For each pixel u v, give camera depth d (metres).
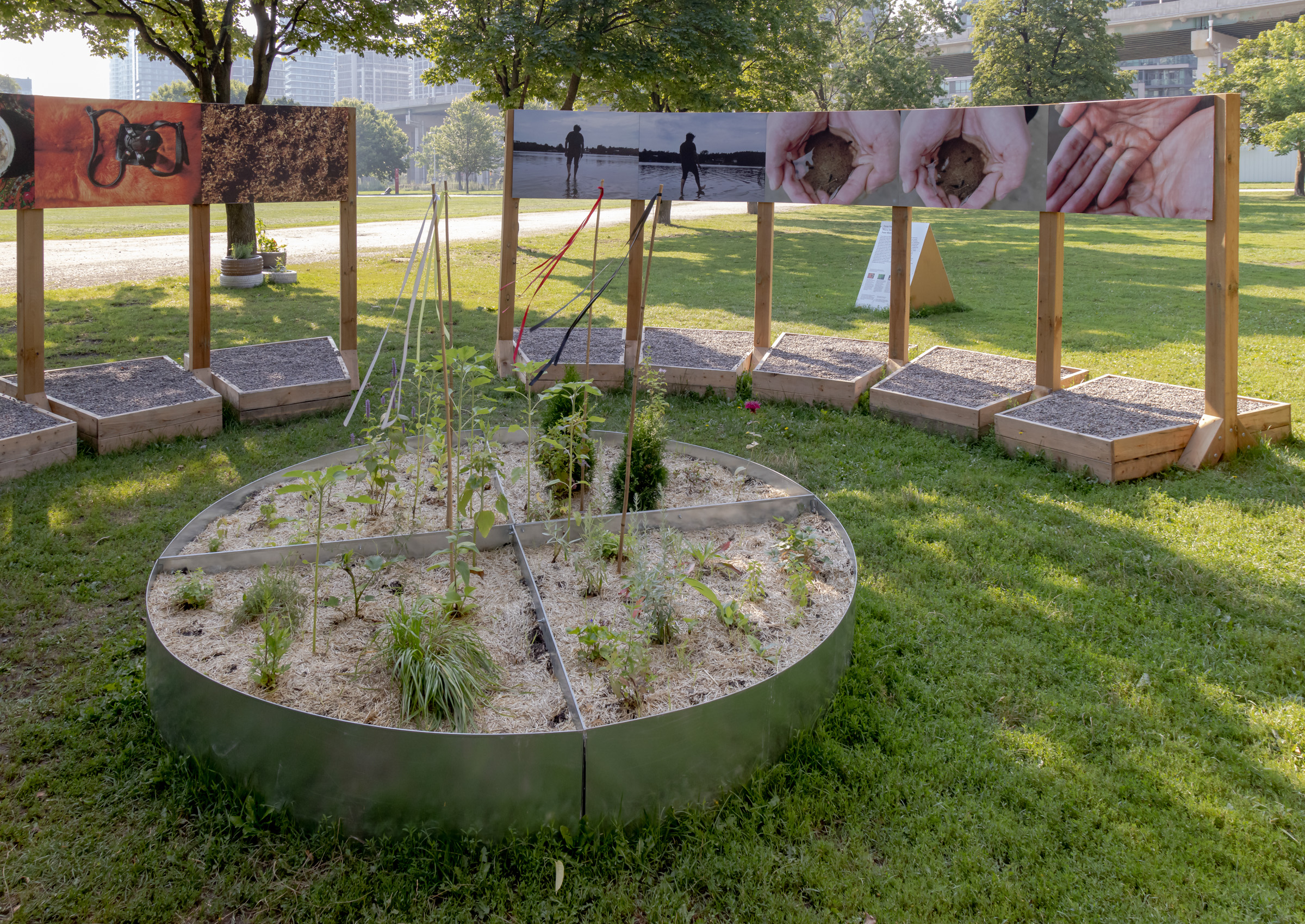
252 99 14.78
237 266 14.62
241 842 2.88
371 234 25.27
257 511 5.04
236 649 3.56
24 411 6.44
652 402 5.84
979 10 45.38
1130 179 6.52
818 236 26.66
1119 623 4.32
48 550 4.97
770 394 8.34
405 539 4.41
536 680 3.43
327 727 2.83
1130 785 3.20
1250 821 3.03
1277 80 40.88
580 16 19.48
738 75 22.84
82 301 12.92
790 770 3.25
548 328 11.29
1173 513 5.61
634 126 8.54
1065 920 2.65
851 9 42.28
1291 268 18.30
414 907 2.63
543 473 5.29
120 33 14.48
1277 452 6.56
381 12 14.89
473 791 2.81
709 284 16.31
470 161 86.12
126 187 6.84
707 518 4.98
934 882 2.77
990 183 7.36
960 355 8.68
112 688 3.72
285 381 7.76
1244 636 4.20
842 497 5.96
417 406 6.70
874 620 4.36
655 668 3.55
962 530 5.42
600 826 2.89
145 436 6.70
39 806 3.06
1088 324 12.27
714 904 2.71
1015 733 3.49
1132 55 86.25
